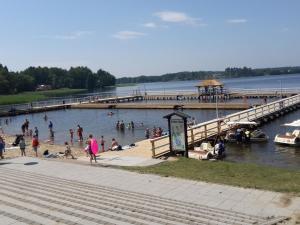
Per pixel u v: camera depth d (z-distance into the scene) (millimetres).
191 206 12484
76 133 46844
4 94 157750
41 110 77938
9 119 67750
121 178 17234
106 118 60781
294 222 10805
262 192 14016
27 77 191375
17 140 34531
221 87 82438
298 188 14367
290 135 31656
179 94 87000
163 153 24344
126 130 47000
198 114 58188
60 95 153000
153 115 61000
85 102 85188
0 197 13688
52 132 44594
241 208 12312
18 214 11570
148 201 13102
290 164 25203
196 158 24594
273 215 11508
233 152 29516
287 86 139250
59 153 28766
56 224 10586
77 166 20625
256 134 33438
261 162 26125
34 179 17328
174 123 24328
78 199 13289
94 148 21922
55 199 13273
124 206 12289
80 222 10688
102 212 11586
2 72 166375
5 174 18844
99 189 15164
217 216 11188
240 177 16719
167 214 11352
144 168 19484
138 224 10406
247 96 79188
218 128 33312
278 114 47031
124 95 96500
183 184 15664
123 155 24641
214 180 16078
